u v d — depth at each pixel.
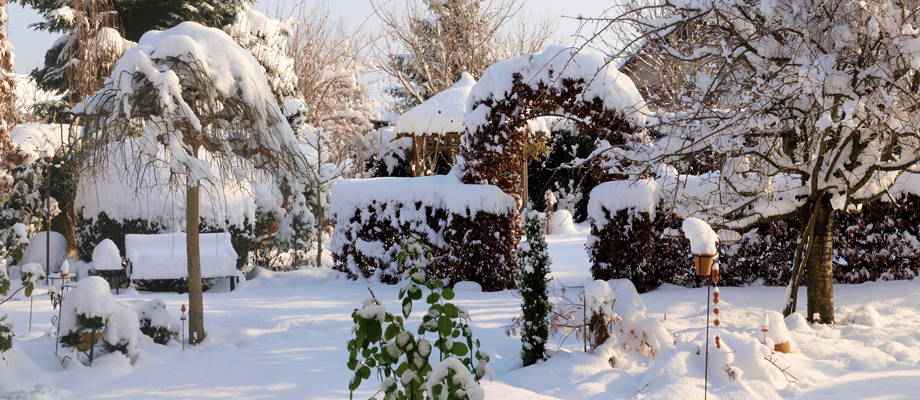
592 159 12.59
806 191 10.68
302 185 10.66
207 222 17.17
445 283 15.19
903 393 7.39
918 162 10.20
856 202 10.88
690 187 13.40
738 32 9.98
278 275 17.62
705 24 10.10
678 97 12.33
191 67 9.30
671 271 13.74
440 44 36.75
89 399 7.59
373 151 29.19
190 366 8.82
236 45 9.89
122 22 25.38
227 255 16.11
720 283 13.63
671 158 10.78
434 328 4.83
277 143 9.91
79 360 8.78
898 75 9.23
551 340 9.74
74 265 17.00
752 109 9.62
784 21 9.52
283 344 10.00
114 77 9.28
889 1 8.94
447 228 15.29
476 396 4.22
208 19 27.25
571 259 19.34
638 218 13.34
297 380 8.19
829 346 9.24
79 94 23.42
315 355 9.35
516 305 12.84
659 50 10.88
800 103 9.83
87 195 17.02
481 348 9.71
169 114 9.24
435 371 4.26
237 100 9.67
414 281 4.82
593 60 14.12
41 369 8.51
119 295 15.31
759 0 9.96
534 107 14.89
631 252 13.41
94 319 8.64
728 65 10.02
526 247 8.91
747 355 8.08
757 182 11.48
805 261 10.77
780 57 9.79
